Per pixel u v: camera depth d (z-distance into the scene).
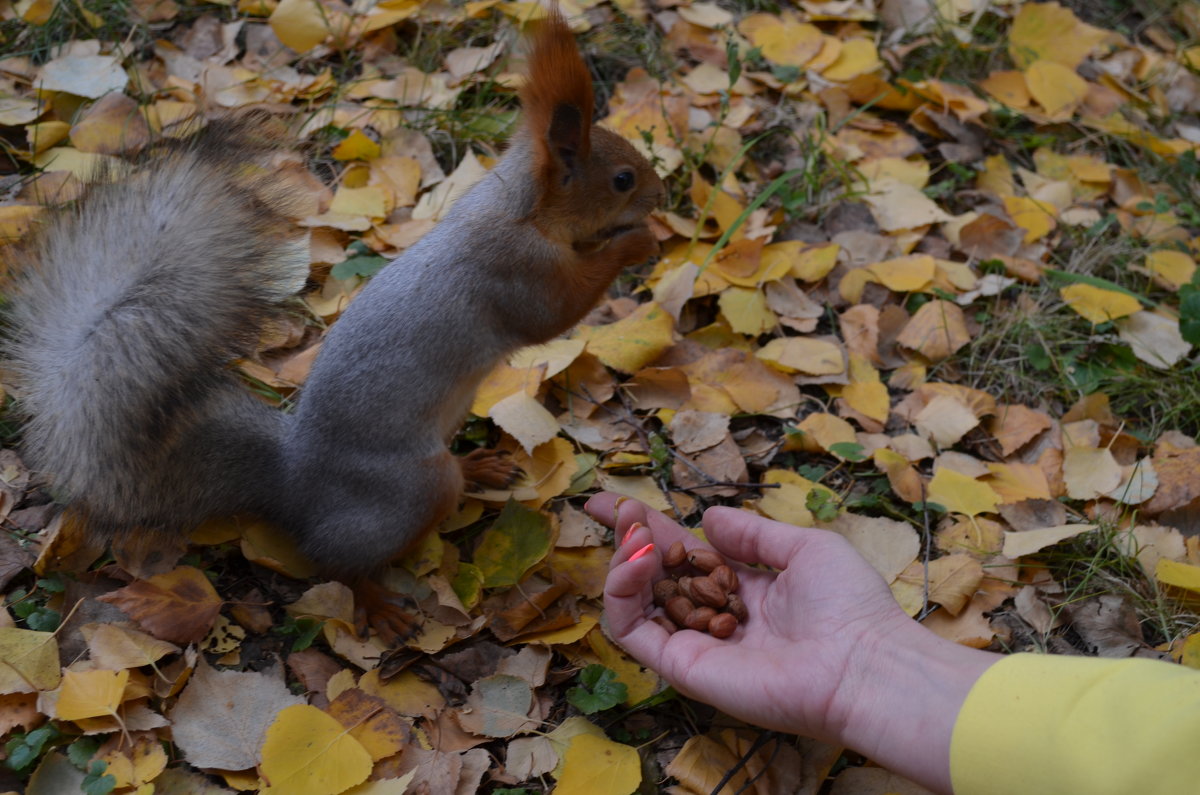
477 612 0.67
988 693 0.53
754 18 1.01
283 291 0.67
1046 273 0.87
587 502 0.72
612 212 0.69
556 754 0.62
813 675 0.57
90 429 0.63
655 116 0.91
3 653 0.61
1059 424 0.79
